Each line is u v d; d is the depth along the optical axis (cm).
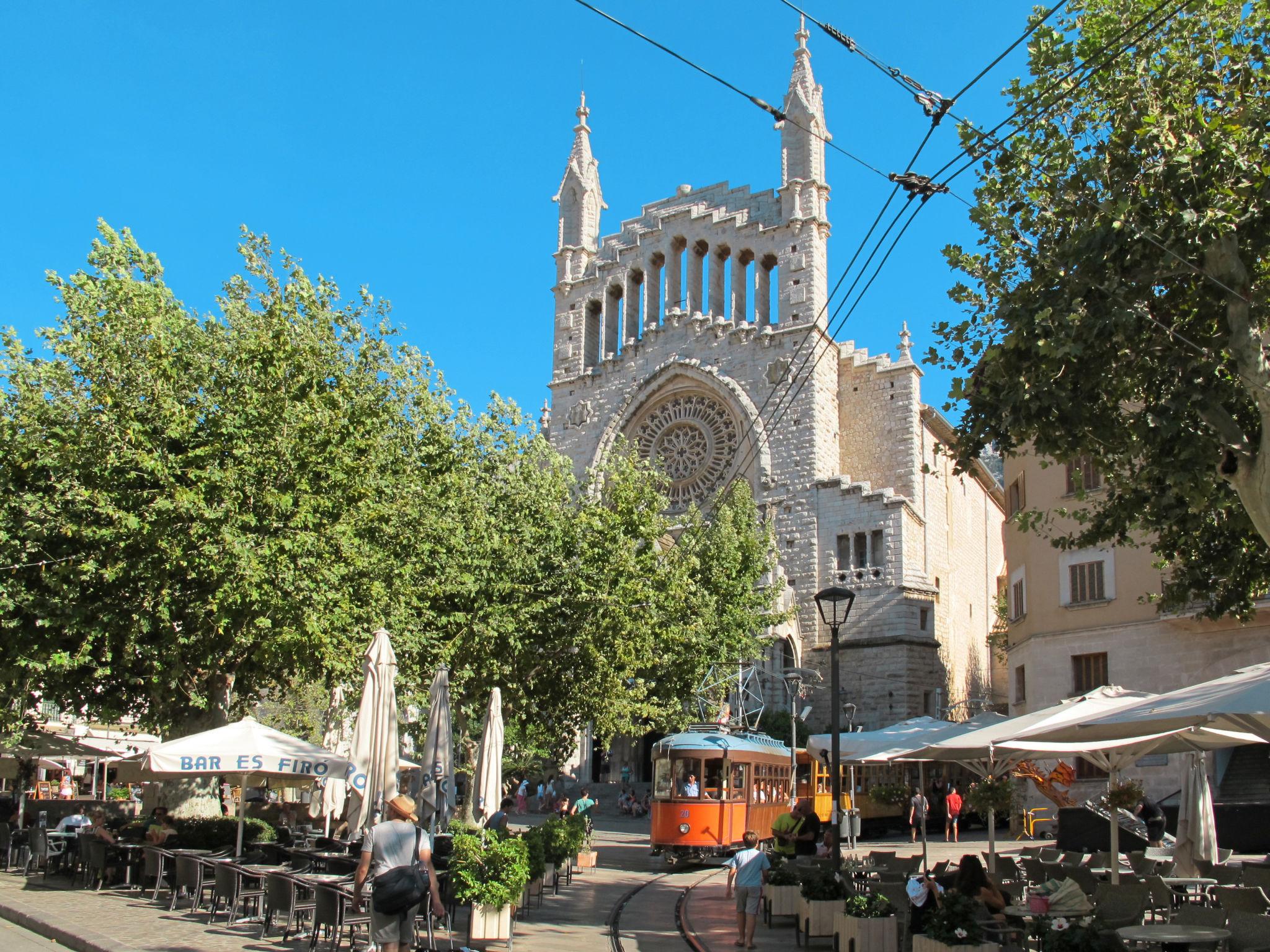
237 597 2455
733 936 1950
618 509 3666
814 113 6856
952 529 7138
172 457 2577
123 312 2833
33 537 2669
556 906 2309
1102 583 3878
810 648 6112
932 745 1972
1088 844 3059
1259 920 1322
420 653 3170
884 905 1566
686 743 3478
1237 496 2052
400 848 1240
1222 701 1388
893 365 6519
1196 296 1970
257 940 1744
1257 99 1870
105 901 2134
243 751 2098
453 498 3378
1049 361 1877
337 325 3195
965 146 1981
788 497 6331
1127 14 2012
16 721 2981
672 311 6988
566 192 7750
